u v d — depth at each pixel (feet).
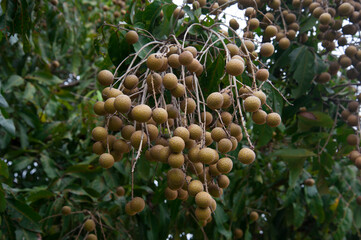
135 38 2.51
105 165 1.95
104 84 2.16
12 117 4.79
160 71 2.09
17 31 3.07
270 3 3.45
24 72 4.92
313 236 5.69
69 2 5.46
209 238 4.33
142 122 1.84
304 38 3.79
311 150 4.12
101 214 3.92
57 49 5.84
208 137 2.11
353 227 4.88
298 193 4.52
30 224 3.22
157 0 2.78
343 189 4.51
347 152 4.03
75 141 5.12
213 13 3.13
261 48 2.74
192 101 2.12
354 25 3.47
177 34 2.85
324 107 4.15
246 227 4.81
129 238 4.15
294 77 3.65
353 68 3.77
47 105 5.30
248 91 2.15
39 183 4.71
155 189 3.79
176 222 4.22
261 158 4.64
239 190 4.48
